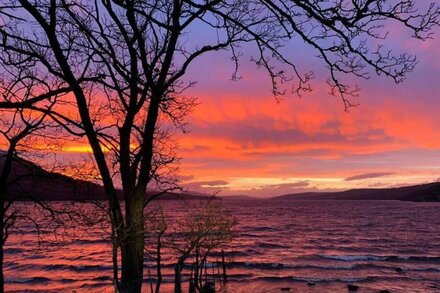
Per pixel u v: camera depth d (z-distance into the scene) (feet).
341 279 106.11
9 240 195.21
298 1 18.01
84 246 169.27
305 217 411.75
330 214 471.62
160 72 27.45
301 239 208.33
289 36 21.58
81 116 26.40
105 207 34.04
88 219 36.09
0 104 22.89
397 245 184.03
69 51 25.80
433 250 167.32
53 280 103.86
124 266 28.09
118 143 29.32
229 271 112.78
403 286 98.12
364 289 95.09
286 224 313.53
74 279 104.83
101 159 27.25
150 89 28.40
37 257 145.69
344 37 19.43
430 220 361.92
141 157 28.96
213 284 89.25
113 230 28.30
